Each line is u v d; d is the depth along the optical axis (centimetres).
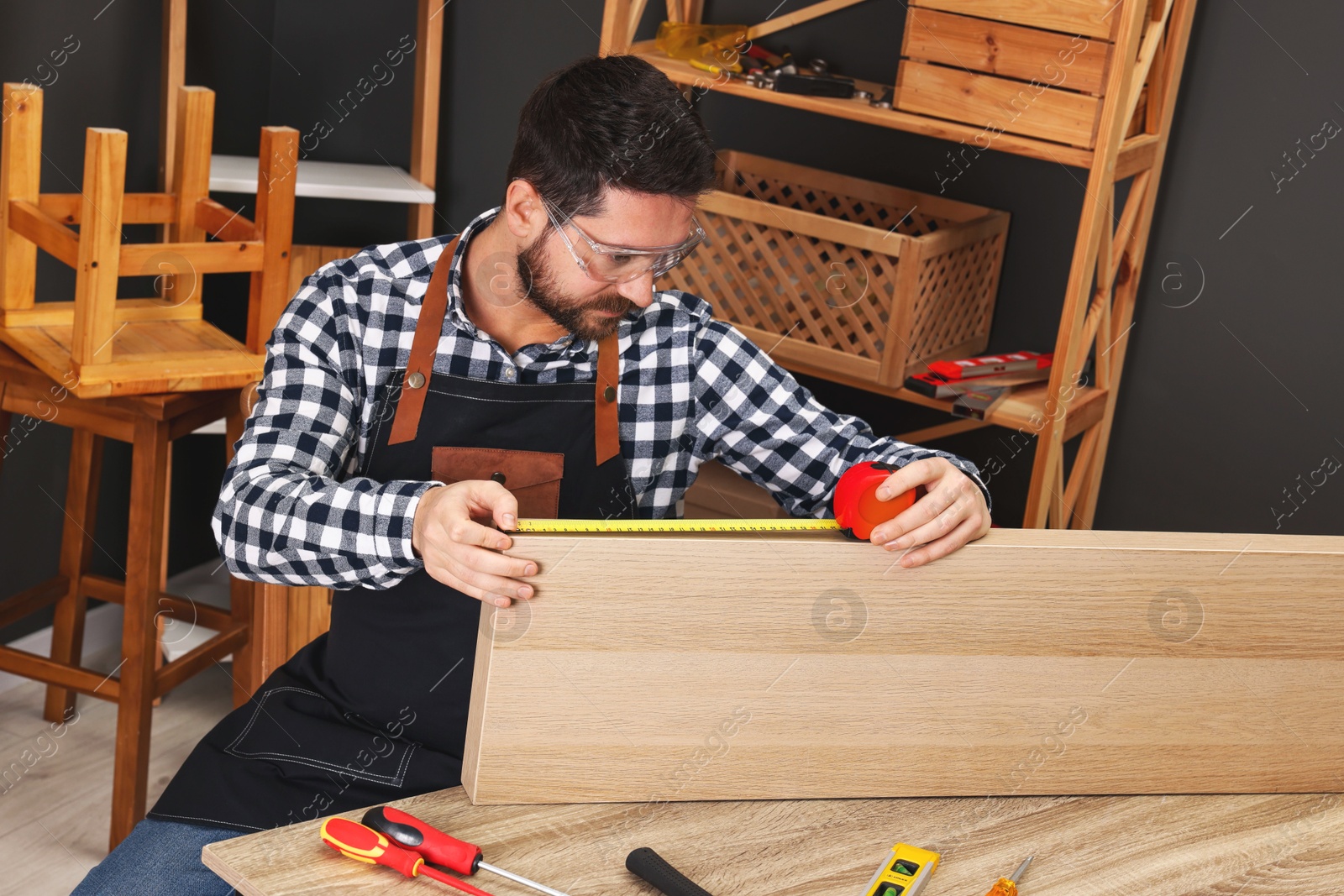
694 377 153
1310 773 123
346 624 137
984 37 208
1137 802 119
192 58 271
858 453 151
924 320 236
